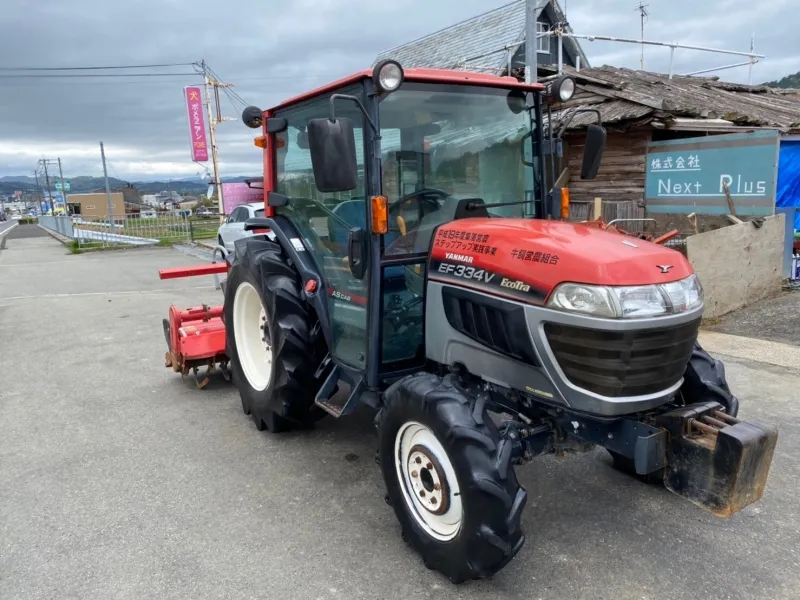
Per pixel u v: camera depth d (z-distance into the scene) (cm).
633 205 905
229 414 477
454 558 259
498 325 277
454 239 305
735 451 239
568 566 280
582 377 253
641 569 277
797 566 276
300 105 380
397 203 321
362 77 304
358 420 457
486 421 261
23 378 585
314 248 389
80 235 2384
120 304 946
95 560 294
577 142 980
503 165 355
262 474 376
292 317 387
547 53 1463
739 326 654
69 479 377
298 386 388
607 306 241
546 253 263
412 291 333
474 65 1148
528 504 333
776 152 741
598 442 276
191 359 519
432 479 273
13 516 335
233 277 452
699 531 305
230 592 269
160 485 366
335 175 272
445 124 335
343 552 295
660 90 1123
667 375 260
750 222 702
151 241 2178
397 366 337
